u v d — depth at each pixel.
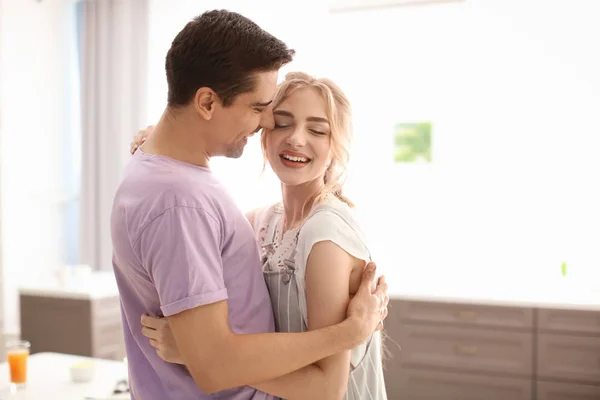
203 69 1.21
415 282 4.01
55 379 2.34
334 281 1.32
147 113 4.71
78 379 2.31
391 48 4.34
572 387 3.38
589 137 3.96
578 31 3.94
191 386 1.32
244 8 4.50
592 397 3.34
